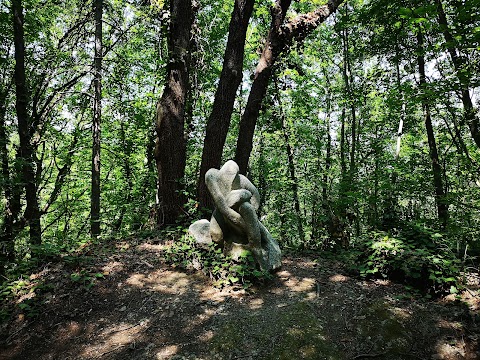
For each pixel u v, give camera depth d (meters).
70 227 15.07
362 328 3.76
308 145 14.07
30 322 4.16
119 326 4.06
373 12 8.20
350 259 5.50
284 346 3.53
